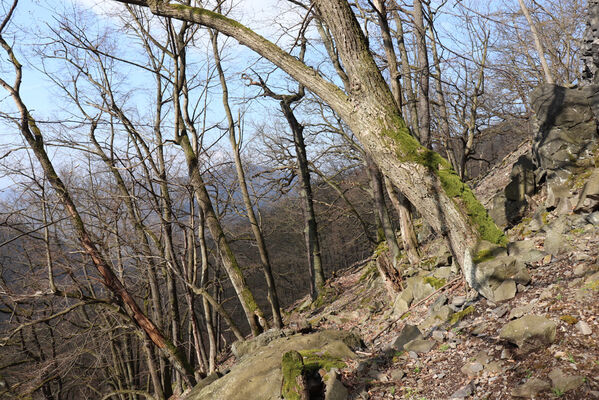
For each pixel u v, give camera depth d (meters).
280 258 29.66
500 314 5.77
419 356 6.09
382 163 7.05
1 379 11.52
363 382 5.92
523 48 18.09
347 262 35.09
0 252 11.83
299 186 18.70
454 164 20.91
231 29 7.17
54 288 9.35
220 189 12.98
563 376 4.14
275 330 9.06
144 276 12.81
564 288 5.44
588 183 7.12
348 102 6.98
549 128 9.11
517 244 6.84
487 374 4.88
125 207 11.65
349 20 6.67
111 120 12.81
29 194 9.91
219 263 17.64
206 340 26.42
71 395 21.05
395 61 10.73
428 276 9.15
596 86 8.89
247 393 6.72
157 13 7.50
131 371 17.64
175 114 11.74
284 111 17.41
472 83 16.69
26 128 9.53
